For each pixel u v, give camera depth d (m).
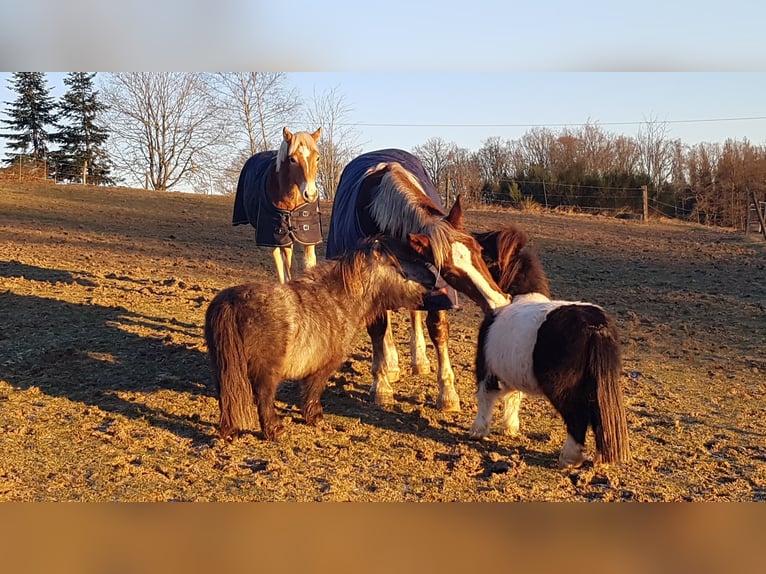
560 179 31.30
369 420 5.44
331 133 36.03
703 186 28.97
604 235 19.83
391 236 5.38
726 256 15.56
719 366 7.17
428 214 5.16
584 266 14.14
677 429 5.32
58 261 12.57
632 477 4.45
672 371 6.99
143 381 6.16
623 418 4.11
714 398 6.14
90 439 4.86
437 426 5.35
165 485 4.19
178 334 7.86
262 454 4.70
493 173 36.44
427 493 4.20
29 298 9.15
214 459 4.58
